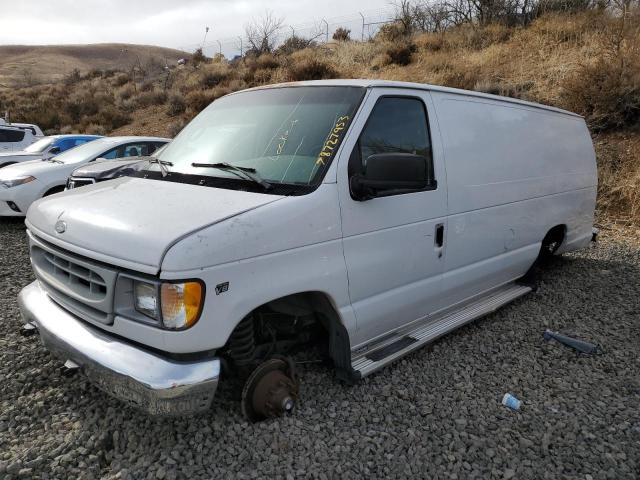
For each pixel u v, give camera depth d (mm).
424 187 3838
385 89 3670
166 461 2809
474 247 4430
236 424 3088
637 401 3725
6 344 4102
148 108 27984
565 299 5672
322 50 25500
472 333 4734
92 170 7734
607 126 11445
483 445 3150
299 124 3543
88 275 2879
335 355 3461
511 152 4840
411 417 3389
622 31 13453
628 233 8594
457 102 4312
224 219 2746
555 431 3326
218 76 26719
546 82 13773
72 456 2854
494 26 20062
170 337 2574
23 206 8594
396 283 3701
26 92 36656
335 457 2949
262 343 3412
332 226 3176
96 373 2752
